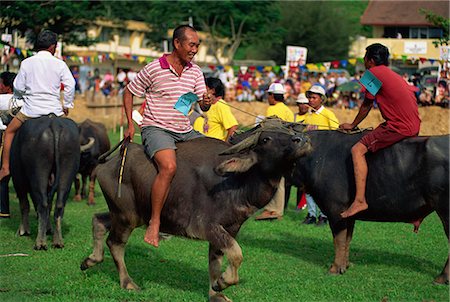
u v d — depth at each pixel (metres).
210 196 6.42
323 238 10.11
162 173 6.45
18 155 9.02
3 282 7.30
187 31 6.61
